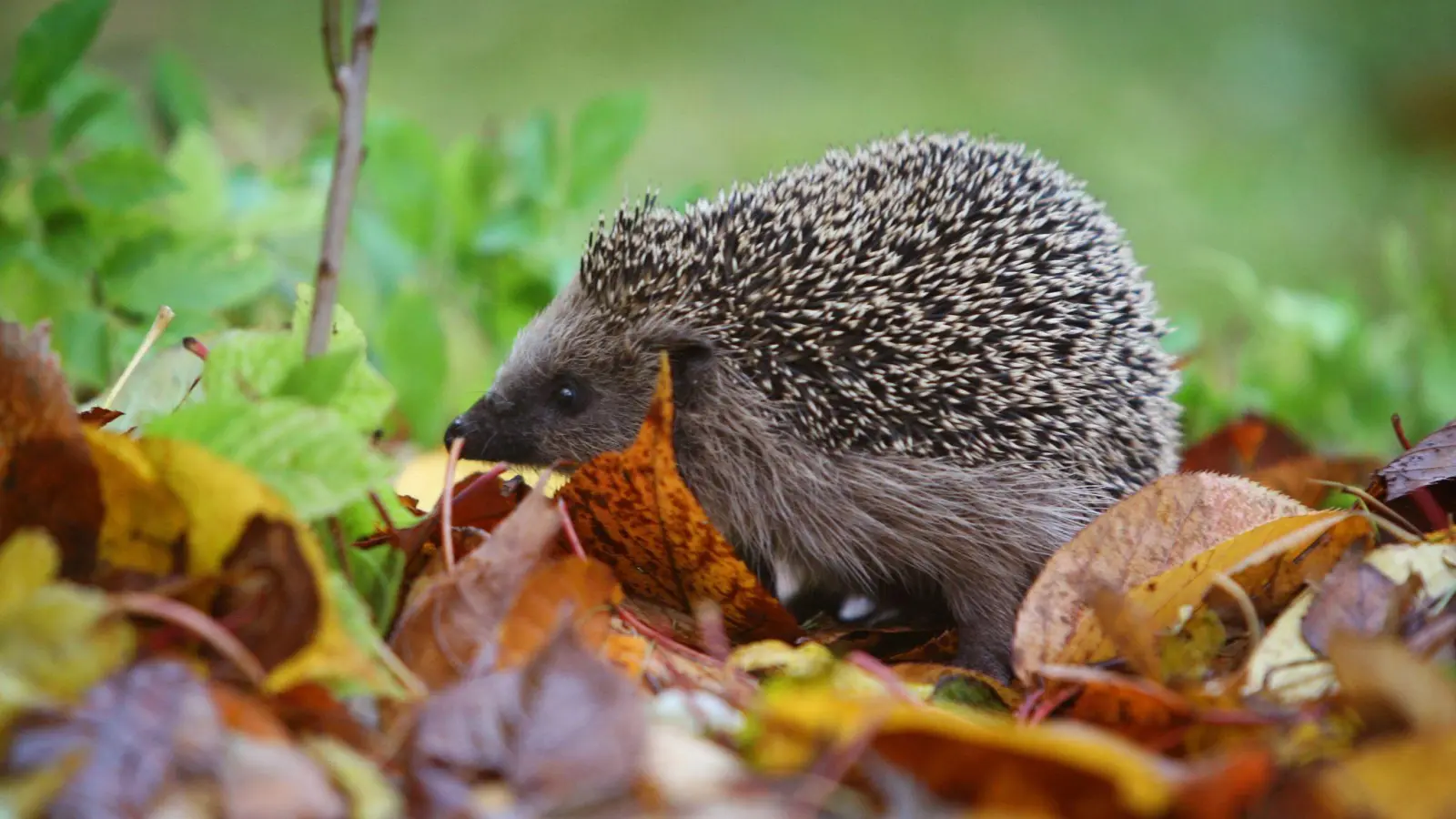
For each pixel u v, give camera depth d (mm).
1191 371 10461
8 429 4219
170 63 10703
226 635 3900
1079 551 5270
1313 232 22828
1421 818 3574
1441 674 4008
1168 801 3553
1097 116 25750
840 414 7035
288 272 10102
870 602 7680
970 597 7047
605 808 3641
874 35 28031
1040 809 3682
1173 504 5395
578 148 10211
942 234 7078
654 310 7445
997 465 6961
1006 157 7594
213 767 3457
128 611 4148
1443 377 10875
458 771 3760
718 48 27047
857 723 3754
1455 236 14734
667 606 5797
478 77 25312
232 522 4156
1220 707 4398
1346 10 28766
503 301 10391
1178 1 29438
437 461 9031
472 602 4691
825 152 7926
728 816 3484
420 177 10039
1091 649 4918
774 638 5781
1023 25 28672
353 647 4070
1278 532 5039
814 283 7051
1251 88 26859
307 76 24062
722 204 7457
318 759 3652
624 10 28016
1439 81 26703
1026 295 7035
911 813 3641
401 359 9430
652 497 5277
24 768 3416
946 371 6902
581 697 3836
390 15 27078
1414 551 5070
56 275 7883
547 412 7691
